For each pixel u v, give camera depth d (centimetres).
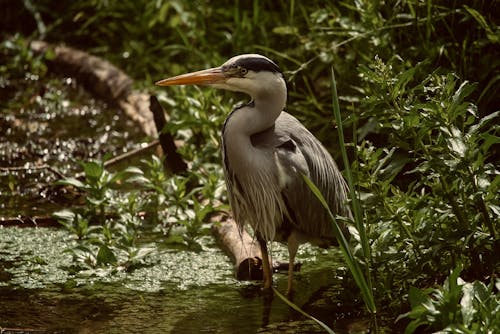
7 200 1262
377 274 881
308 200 955
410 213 869
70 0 2036
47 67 1927
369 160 873
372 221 868
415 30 1240
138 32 1888
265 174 938
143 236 1135
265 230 959
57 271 1020
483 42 1144
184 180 1170
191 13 1736
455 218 855
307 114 1380
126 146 1508
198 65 1662
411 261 846
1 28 2064
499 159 1078
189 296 948
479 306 714
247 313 899
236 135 937
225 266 1041
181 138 1359
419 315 715
